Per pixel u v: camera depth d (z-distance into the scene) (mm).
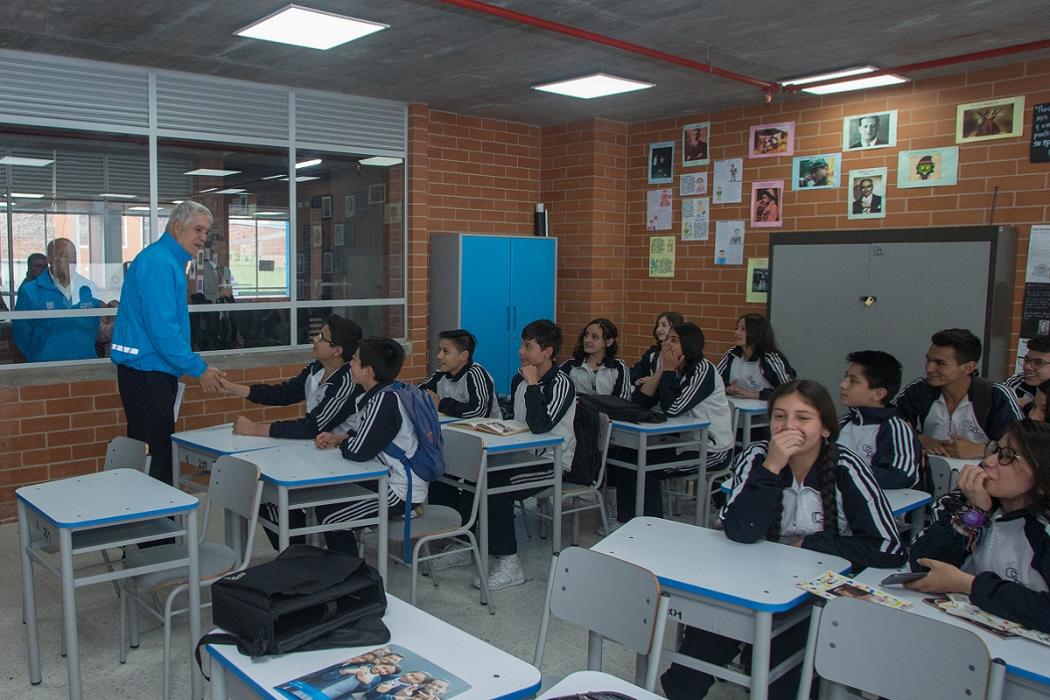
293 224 5812
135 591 2898
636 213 6961
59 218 4871
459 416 4402
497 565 3771
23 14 4035
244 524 3359
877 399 3068
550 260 6871
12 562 3998
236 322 5594
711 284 6484
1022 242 4945
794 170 5949
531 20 4000
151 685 2824
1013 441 2000
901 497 2830
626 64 5012
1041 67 4809
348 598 1775
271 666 1585
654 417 4262
